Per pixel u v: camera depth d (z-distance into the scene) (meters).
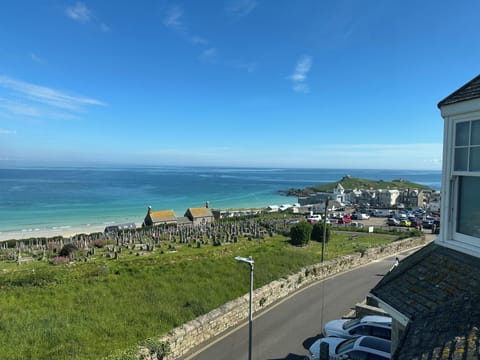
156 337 11.24
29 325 12.44
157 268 20.75
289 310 16.05
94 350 11.15
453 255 5.35
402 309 5.20
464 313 4.04
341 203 86.00
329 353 10.41
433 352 3.67
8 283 17.36
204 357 11.52
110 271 20.17
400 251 31.62
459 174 5.21
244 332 13.55
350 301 17.36
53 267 24.95
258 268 21.36
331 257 27.11
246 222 54.53
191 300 15.70
